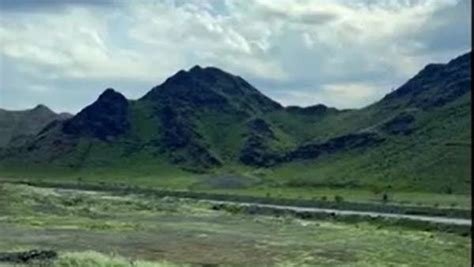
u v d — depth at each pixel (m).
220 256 85.12
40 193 160.25
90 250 84.00
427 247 96.81
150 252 86.62
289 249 93.06
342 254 88.75
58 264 61.78
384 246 97.56
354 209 196.25
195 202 195.25
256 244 97.94
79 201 161.00
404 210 182.38
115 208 158.75
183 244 95.88
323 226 131.00
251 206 181.62
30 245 87.25
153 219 139.00
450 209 174.62
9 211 134.38
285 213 164.38
